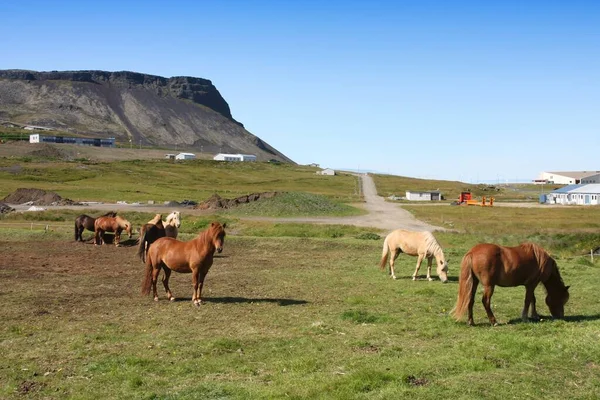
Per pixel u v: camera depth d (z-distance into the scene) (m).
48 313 13.94
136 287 18.03
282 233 39.69
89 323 12.88
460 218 64.19
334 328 12.33
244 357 10.12
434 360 9.20
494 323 12.34
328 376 8.71
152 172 152.88
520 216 67.25
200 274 15.21
